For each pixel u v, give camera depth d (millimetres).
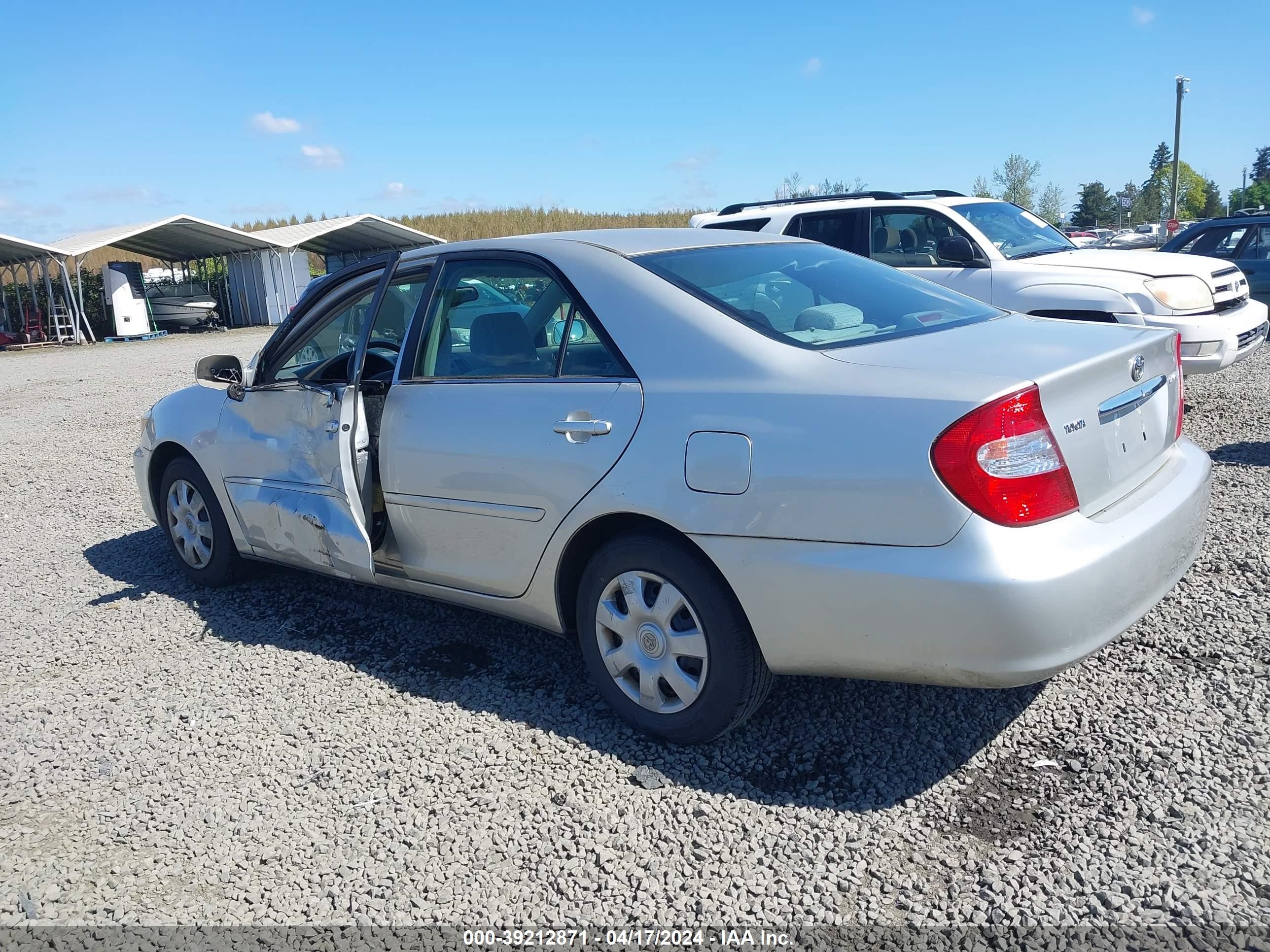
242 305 33031
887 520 2689
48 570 5840
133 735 3660
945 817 2842
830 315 3346
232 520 4844
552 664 4023
